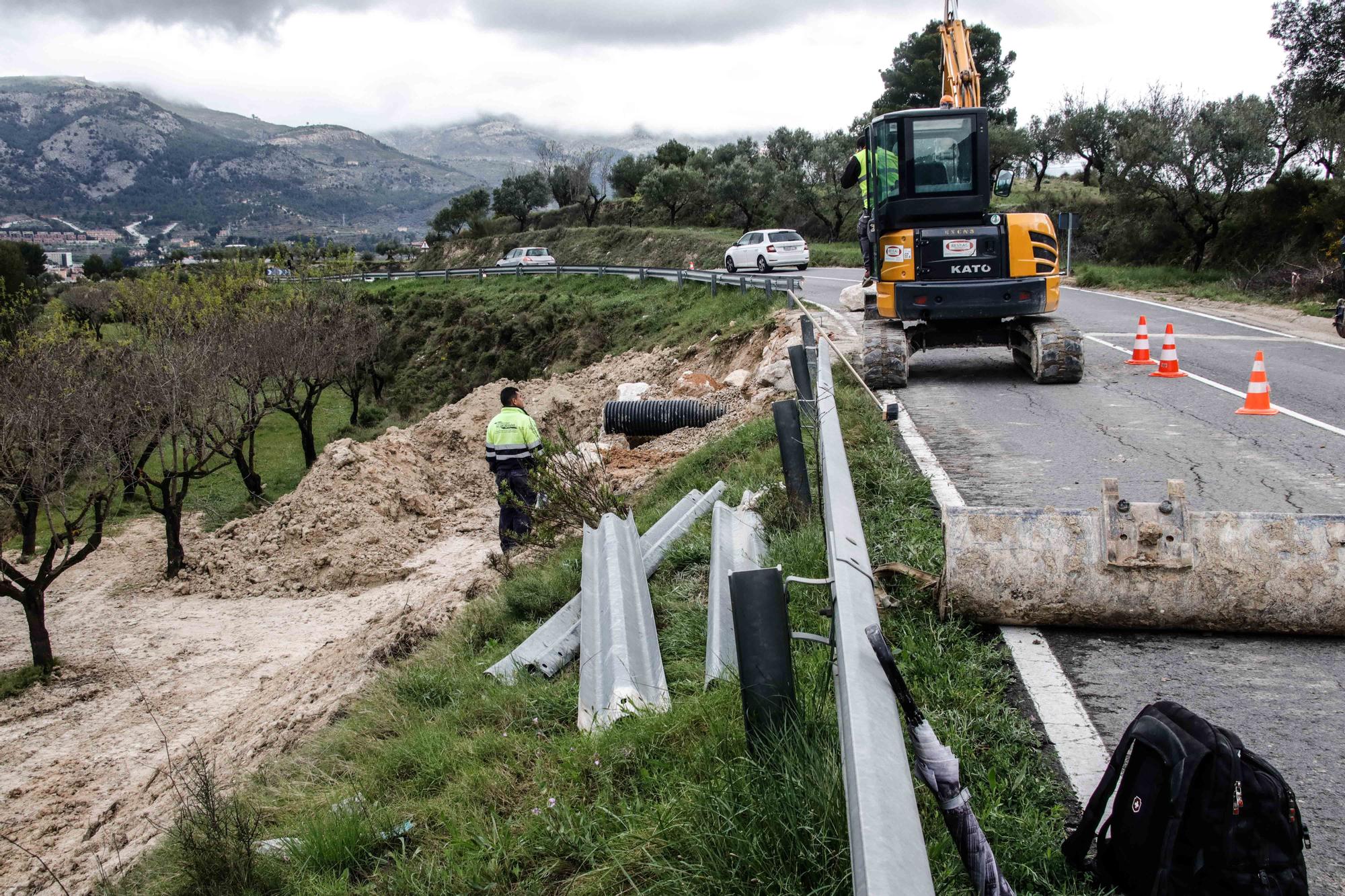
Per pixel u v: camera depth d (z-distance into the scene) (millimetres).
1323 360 13734
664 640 5484
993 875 2541
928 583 4816
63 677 12672
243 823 3988
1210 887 2291
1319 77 30016
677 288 35906
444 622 8148
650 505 9766
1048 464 7895
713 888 2766
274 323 28312
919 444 8766
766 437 10023
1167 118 30562
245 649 13039
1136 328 17875
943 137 12039
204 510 24156
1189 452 8227
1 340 22344
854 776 2070
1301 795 3283
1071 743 3631
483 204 90562
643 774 3652
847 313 20453
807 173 59344
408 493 17531
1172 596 4418
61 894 6676
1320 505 6523
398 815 4004
